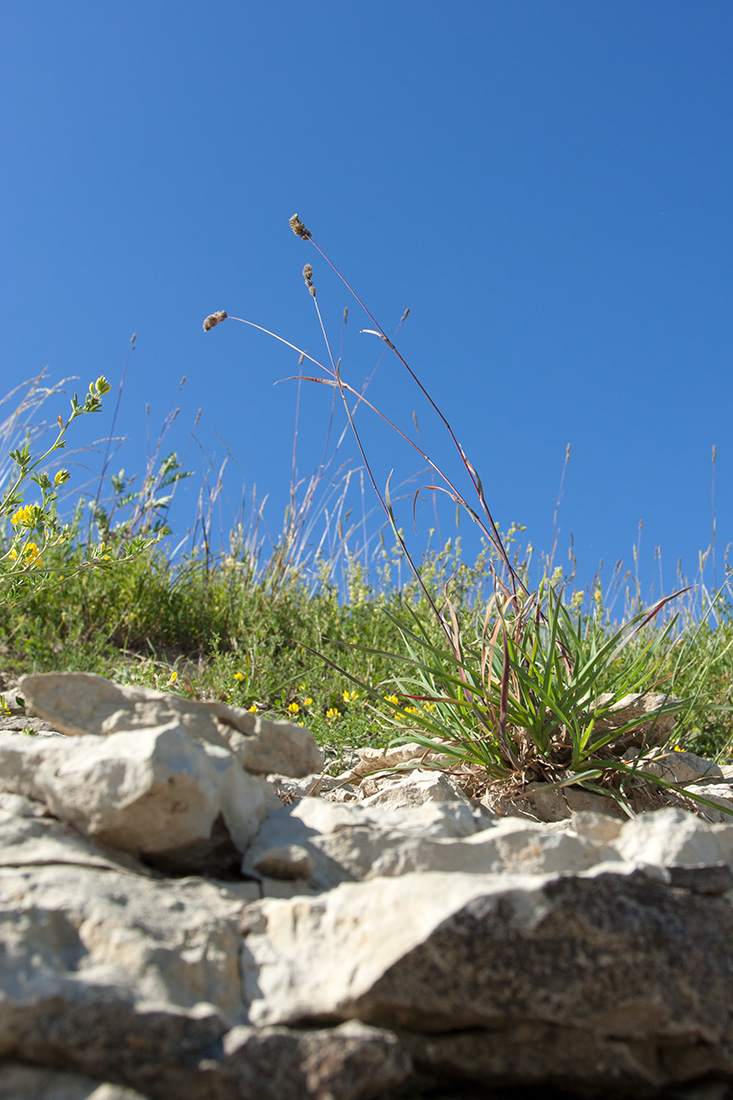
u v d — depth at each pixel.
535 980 0.33
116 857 0.39
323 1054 0.30
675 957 0.35
